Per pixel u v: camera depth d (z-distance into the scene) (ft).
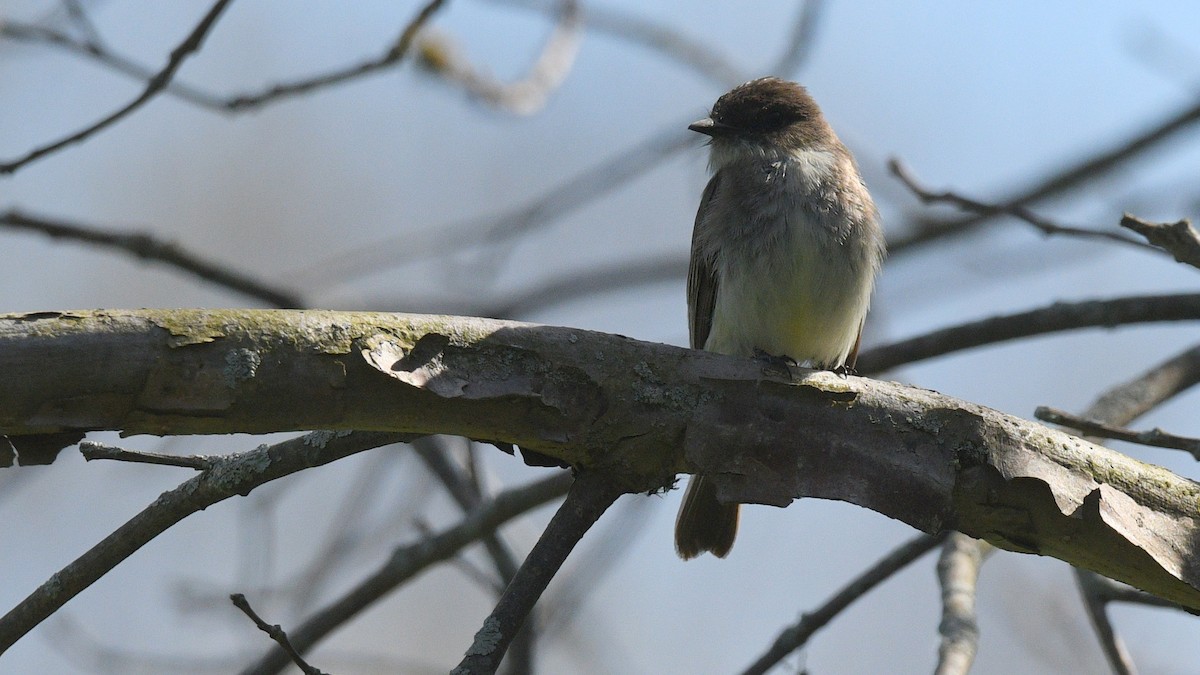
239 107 28.45
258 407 18.37
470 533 29.89
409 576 30.07
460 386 18.88
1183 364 29.68
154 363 17.97
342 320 18.78
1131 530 19.56
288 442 20.24
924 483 19.58
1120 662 27.37
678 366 19.74
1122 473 19.97
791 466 19.54
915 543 27.71
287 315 18.67
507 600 18.58
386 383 18.60
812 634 27.32
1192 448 22.74
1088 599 28.02
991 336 30.53
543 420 19.29
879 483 19.56
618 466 19.67
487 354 19.21
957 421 19.81
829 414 19.76
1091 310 30.14
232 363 18.21
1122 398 29.04
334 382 18.47
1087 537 19.67
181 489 20.06
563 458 19.93
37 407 17.74
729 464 19.51
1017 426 19.95
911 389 20.13
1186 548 19.70
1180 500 20.01
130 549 19.89
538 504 29.71
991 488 19.61
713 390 19.66
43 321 17.89
